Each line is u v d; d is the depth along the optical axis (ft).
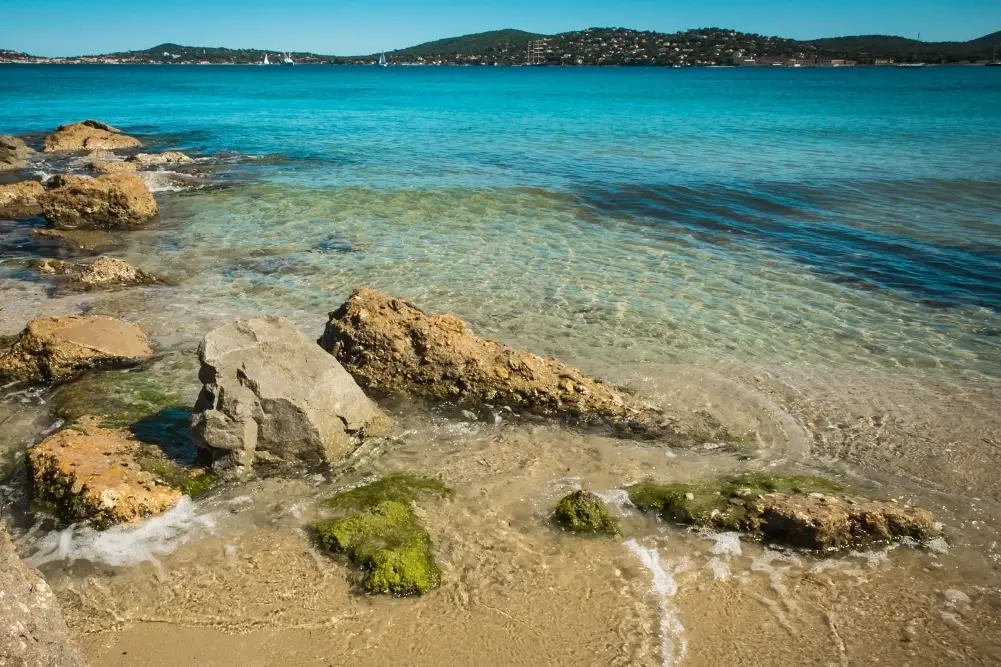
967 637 20.13
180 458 27.25
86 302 44.16
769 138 138.31
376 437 29.55
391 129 156.25
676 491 25.67
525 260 54.13
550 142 131.54
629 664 18.90
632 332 41.16
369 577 21.31
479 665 18.79
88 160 102.37
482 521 24.48
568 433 30.58
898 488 27.04
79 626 19.63
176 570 21.84
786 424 31.65
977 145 124.67
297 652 19.01
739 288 48.80
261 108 222.28
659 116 193.88
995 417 32.32
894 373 36.76
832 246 59.31
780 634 20.11
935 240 61.11
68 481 24.20
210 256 54.24
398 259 53.78
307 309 43.73
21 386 33.30
